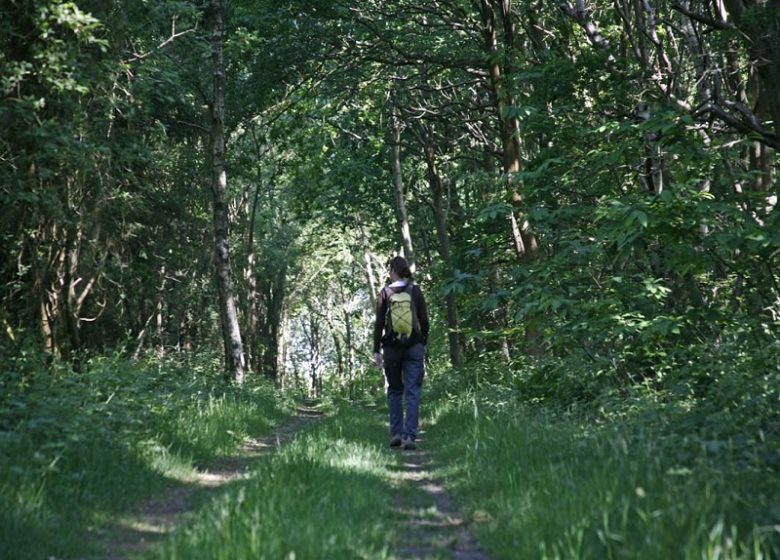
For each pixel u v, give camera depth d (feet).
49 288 49.73
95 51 39.40
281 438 38.37
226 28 65.57
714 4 37.50
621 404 26.23
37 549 14.38
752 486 14.98
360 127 87.15
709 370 26.58
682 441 18.48
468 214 89.45
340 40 66.95
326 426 35.22
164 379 44.98
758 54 33.78
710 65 38.40
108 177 51.31
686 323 30.63
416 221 107.86
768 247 27.61
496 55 51.47
